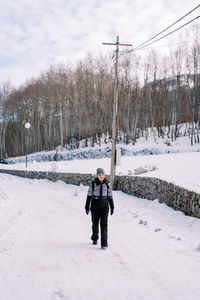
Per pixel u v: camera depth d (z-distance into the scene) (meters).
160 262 5.14
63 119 69.00
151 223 8.69
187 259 5.30
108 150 44.56
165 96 56.62
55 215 10.58
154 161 22.75
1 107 83.12
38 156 59.53
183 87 55.75
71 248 6.11
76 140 60.59
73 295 3.77
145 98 56.56
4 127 82.50
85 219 9.77
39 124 78.56
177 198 9.91
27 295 3.78
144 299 3.65
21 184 26.33
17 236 7.10
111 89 59.00
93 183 6.55
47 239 6.91
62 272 4.64
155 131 55.72
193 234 7.12
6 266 4.94
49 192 19.45
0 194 14.61
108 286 4.07
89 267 4.88
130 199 14.20
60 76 69.25
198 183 11.72
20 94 85.69
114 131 17.50
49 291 3.90
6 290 3.94
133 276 4.45
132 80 57.00
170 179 12.66
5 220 9.11
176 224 8.24
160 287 4.03
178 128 49.62
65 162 34.66
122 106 56.81
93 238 6.47
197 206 8.27
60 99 66.69
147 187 13.45
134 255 5.58
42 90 75.44
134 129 49.28
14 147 89.00
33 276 4.46
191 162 19.64
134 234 7.42
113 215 10.52
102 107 57.78
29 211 11.39
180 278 4.37
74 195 17.22
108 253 5.73
